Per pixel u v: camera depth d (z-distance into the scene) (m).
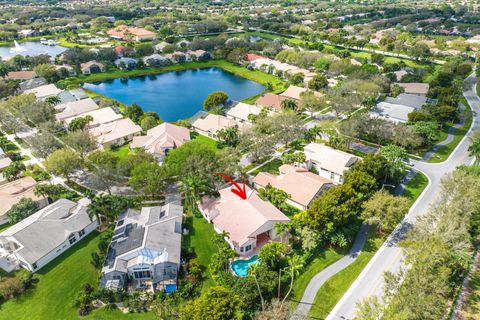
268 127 123.06
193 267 69.06
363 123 118.06
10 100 146.50
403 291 54.66
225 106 157.38
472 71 196.12
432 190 94.69
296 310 60.66
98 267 71.44
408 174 102.69
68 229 78.88
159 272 68.25
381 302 61.41
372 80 164.12
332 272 68.81
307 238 71.50
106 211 81.38
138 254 69.25
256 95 176.12
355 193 79.44
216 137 130.88
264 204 83.62
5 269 72.44
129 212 84.06
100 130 132.88
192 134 136.50
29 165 111.94
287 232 79.81
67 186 101.38
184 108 166.25
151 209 83.56
